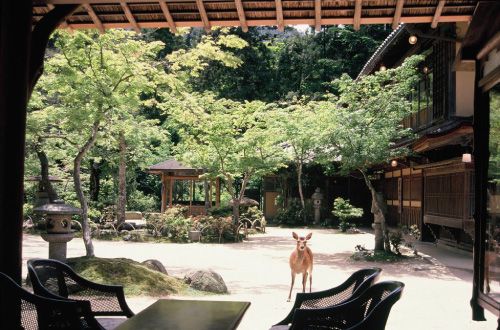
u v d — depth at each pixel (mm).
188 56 11086
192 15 5406
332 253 14445
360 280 4188
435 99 14914
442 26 13398
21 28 4555
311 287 8992
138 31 5598
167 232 18297
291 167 26719
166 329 3324
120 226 19484
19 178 4512
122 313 4496
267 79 34719
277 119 20109
